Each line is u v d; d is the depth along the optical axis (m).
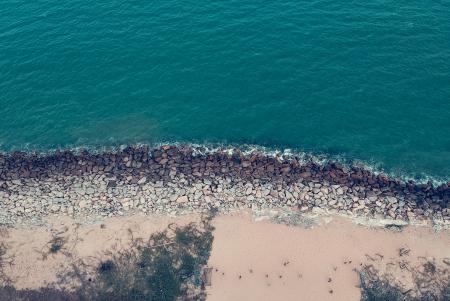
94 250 43.78
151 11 67.62
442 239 43.69
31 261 43.25
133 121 56.59
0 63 62.38
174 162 51.75
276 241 44.00
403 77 57.31
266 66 59.72
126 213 46.84
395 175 49.84
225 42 62.59
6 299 40.72
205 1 68.25
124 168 51.44
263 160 51.34
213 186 48.75
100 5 69.19
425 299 39.62
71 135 55.88
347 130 53.78
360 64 58.94
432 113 54.22
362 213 45.91
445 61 58.47
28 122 57.31
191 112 56.75
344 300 40.00
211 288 40.94
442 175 49.47
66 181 50.41
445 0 66.06
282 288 40.94
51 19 67.62
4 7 69.94
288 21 64.38
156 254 43.12
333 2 66.62
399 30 62.12
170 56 61.81
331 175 49.47
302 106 56.00
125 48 63.09
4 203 48.53
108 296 40.44
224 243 43.94
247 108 56.44
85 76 60.84
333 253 42.94
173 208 47.03
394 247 43.16
